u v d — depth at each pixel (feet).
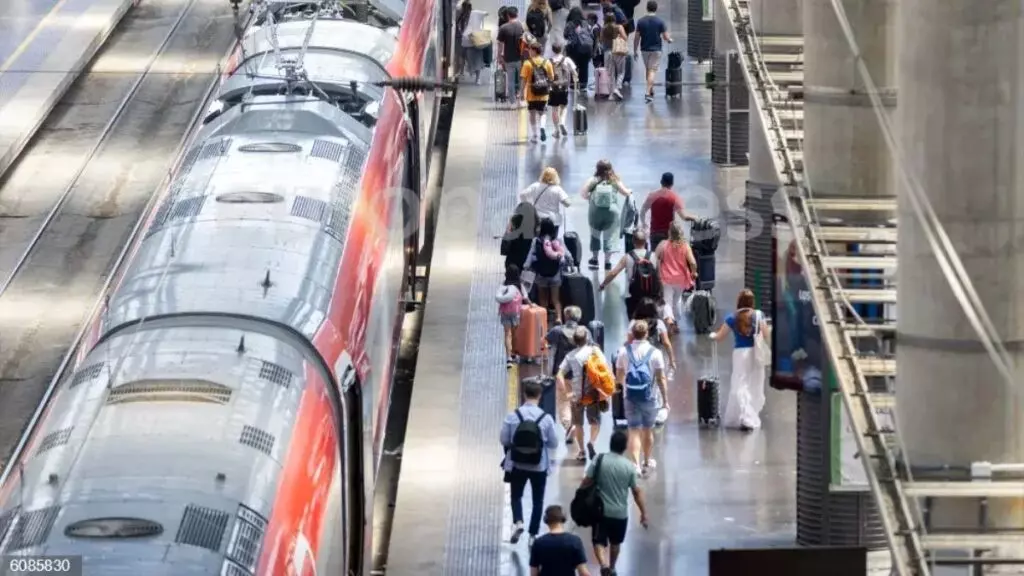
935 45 63.62
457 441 104.99
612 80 157.28
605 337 115.14
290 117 95.81
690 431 106.83
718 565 60.18
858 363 72.13
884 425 70.23
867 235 86.33
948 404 65.51
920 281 65.62
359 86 103.40
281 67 102.73
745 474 101.19
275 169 89.45
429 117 134.51
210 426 65.62
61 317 132.05
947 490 63.62
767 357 106.83
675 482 100.27
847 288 82.48
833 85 88.63
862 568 59.88
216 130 95.40
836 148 89.10
